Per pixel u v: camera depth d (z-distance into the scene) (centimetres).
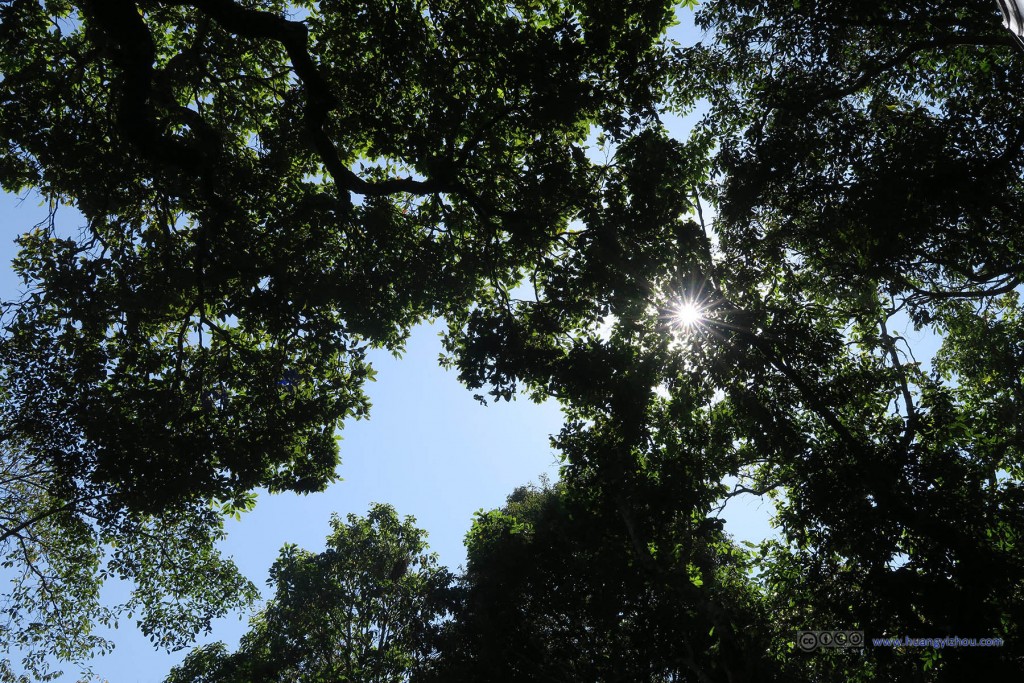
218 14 1068
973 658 1423
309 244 1628
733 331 1648
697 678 2119
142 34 983
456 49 1602
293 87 1688
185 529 2019
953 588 1459
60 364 1591
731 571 2109
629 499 1858
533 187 1617
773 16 1603
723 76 1744
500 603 2252
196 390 1684
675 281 1593
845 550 1612
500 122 1653
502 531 2348
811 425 1736
